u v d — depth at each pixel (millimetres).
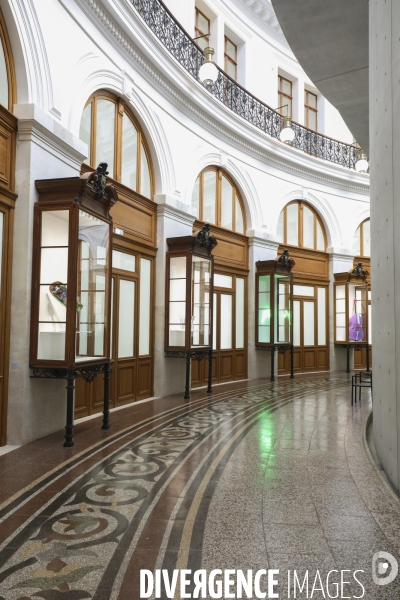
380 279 4988
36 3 6258
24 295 6012
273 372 13875
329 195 17188
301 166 15844
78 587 2693
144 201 9867
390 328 4441
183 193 11180
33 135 6086
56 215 6086
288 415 8250
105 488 4391
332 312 17391
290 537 3346
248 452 5727
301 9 6859
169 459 5379
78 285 6250
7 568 2910
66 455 5504
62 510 3855
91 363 6484
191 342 10258
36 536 3365
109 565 2947
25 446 5883
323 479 4672
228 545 3223
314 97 18062
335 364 17375
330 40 7543
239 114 13539
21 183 6059
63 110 6980
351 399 9641
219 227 12859
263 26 15523
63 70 6977
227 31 14320
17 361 5977
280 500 4086
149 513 3797
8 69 6020
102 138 8594
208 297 11188
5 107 5938
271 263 13883
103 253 7074
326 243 17422
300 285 16500
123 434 6625
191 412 8430
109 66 8344
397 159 4031
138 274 9680
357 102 9312
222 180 13305
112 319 8766
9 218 5977
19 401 5949
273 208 15039
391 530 3449
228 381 13359
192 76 10773
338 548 3176
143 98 9578
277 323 14086
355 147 16891
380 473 4871
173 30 10641
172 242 10367
